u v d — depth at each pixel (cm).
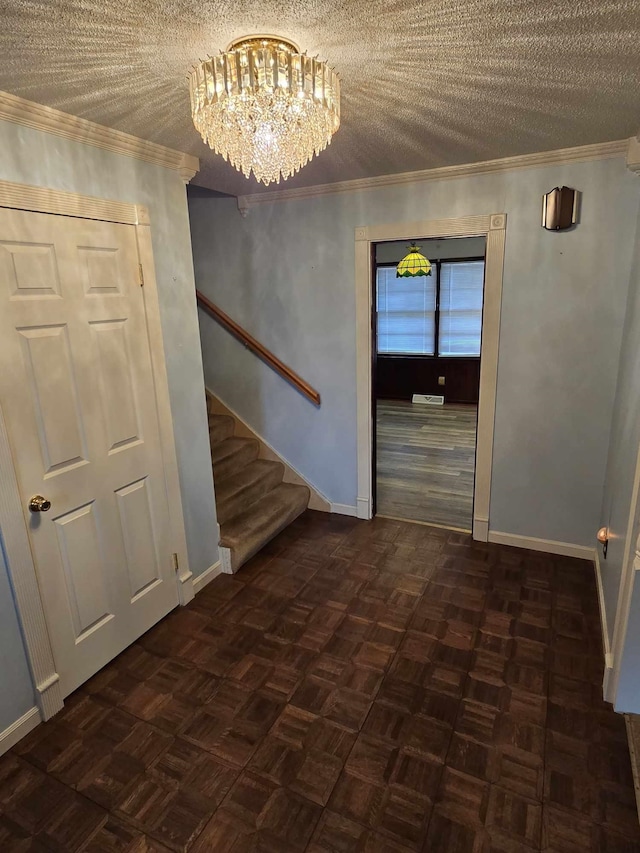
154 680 222
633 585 173
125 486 233
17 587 187
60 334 197
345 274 333
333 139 229
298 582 295
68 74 156
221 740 191
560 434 297
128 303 226
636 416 200
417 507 393
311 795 169
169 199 245
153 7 121
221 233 371
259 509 348
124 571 237
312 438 379
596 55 147
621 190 254
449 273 725
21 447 185
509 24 131
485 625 253
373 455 367
